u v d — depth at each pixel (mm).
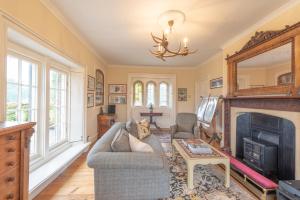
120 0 2387
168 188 1909
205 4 2477
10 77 2234
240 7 2551
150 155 1907
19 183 1257
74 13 2744
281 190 1885
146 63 6551
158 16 2836
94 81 4996
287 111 2416
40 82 2754
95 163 1767
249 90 3209
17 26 1812
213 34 3572
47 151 2873
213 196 2248
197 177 2770
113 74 6863
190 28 3271
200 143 3104
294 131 2307
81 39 3793
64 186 2486
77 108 4004
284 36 2422
